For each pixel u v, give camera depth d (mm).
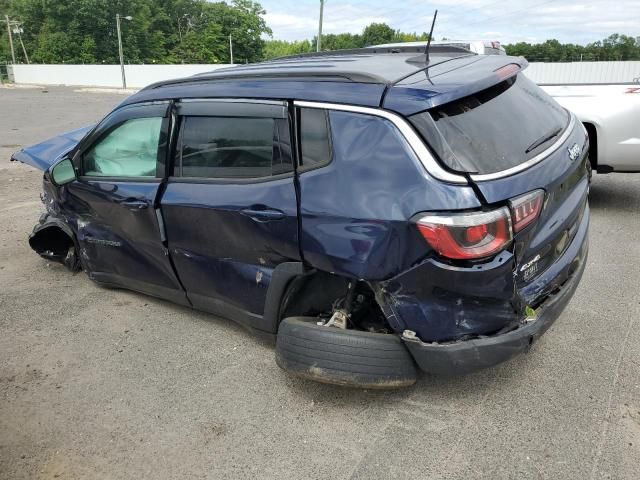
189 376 3469
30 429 3064
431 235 2516
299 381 3355
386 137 2682
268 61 4176
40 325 4211
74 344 3920
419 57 3438
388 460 2674
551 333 3686
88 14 81000
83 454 2855
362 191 2705
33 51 86062
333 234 2799
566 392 3078
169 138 3619
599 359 3371
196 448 2848
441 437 2803
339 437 2859
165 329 4066
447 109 2688
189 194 3471
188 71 54281
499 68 3096
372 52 4090
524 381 3199
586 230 3410
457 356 2686
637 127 5770
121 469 2738
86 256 4547
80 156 4281
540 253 2854
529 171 2658
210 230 3412
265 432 2932
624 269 4652
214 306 3717
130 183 3871
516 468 2570
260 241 3146
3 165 10688
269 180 3084
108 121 4062
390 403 3088
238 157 3266
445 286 2592
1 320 4309
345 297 3064
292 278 3102
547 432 2781
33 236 4988
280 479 2607
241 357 3652
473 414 2955
